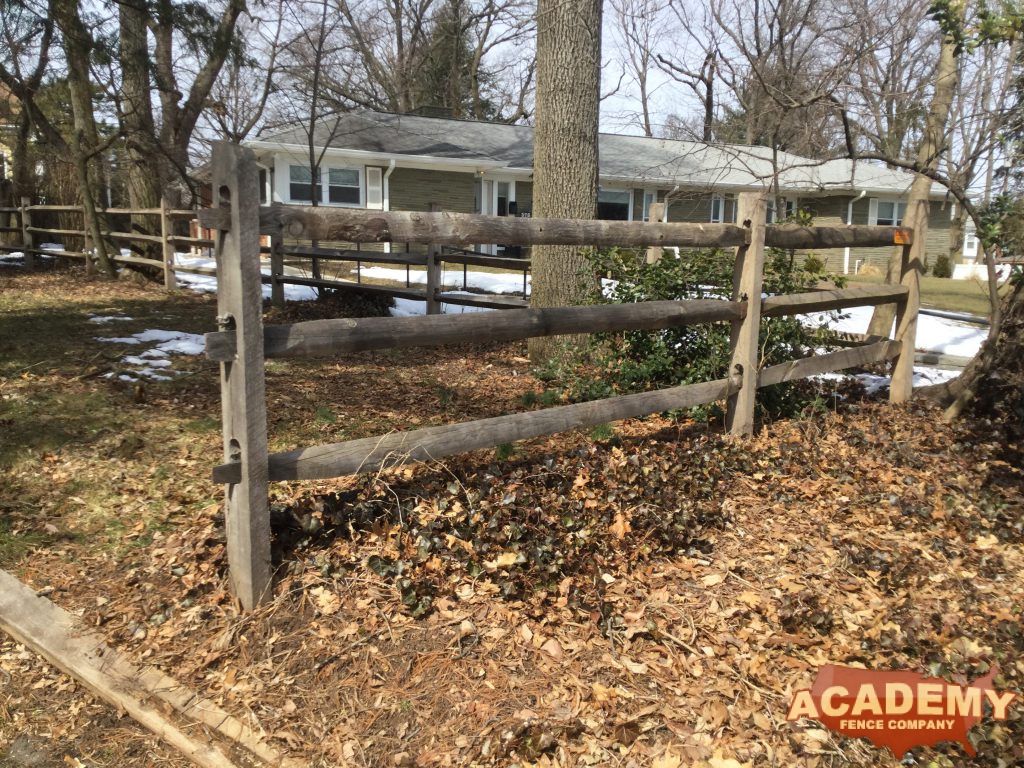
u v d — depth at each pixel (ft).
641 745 8.67
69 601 10.89
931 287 59.77
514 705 9.18
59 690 9.59
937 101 22.47
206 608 10.59
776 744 8.84
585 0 22.99
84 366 21.22
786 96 22.58
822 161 21.62
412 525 12.06
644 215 77.82
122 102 50.16
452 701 9.22
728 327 19.07
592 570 11.63
